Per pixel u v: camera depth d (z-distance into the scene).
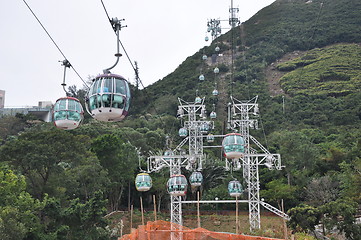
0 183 31.38
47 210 32.34
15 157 38.28
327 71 118.44
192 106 50.78
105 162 51.47
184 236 20.36
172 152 43.19
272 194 52.84
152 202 58.94
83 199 45.50
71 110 18.30
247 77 123.38
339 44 141.25
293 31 152.75
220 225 48.34
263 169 62.69
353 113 91.00
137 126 85.50
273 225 44.84
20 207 30.88
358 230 29.41
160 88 127.12
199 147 48.44
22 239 29.47
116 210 53.66
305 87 112.12
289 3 183.12
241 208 55.41
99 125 77.94
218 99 108.00
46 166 38.78
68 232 33.00
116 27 15.99
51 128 72.38
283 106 99.94
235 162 44.72
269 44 146.75
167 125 87.31
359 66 121.00
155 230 20.81
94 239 33.53
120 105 16.70
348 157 56.62
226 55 146.00
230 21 97.12
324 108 97.25
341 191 47.84
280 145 66.25
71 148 42.03
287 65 129.25
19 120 81.69
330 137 78.25
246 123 47.09
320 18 158.25
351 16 155.00
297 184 55.09
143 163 58.81
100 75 16.78
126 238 20.77
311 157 59.62
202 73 132.38
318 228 36.59
